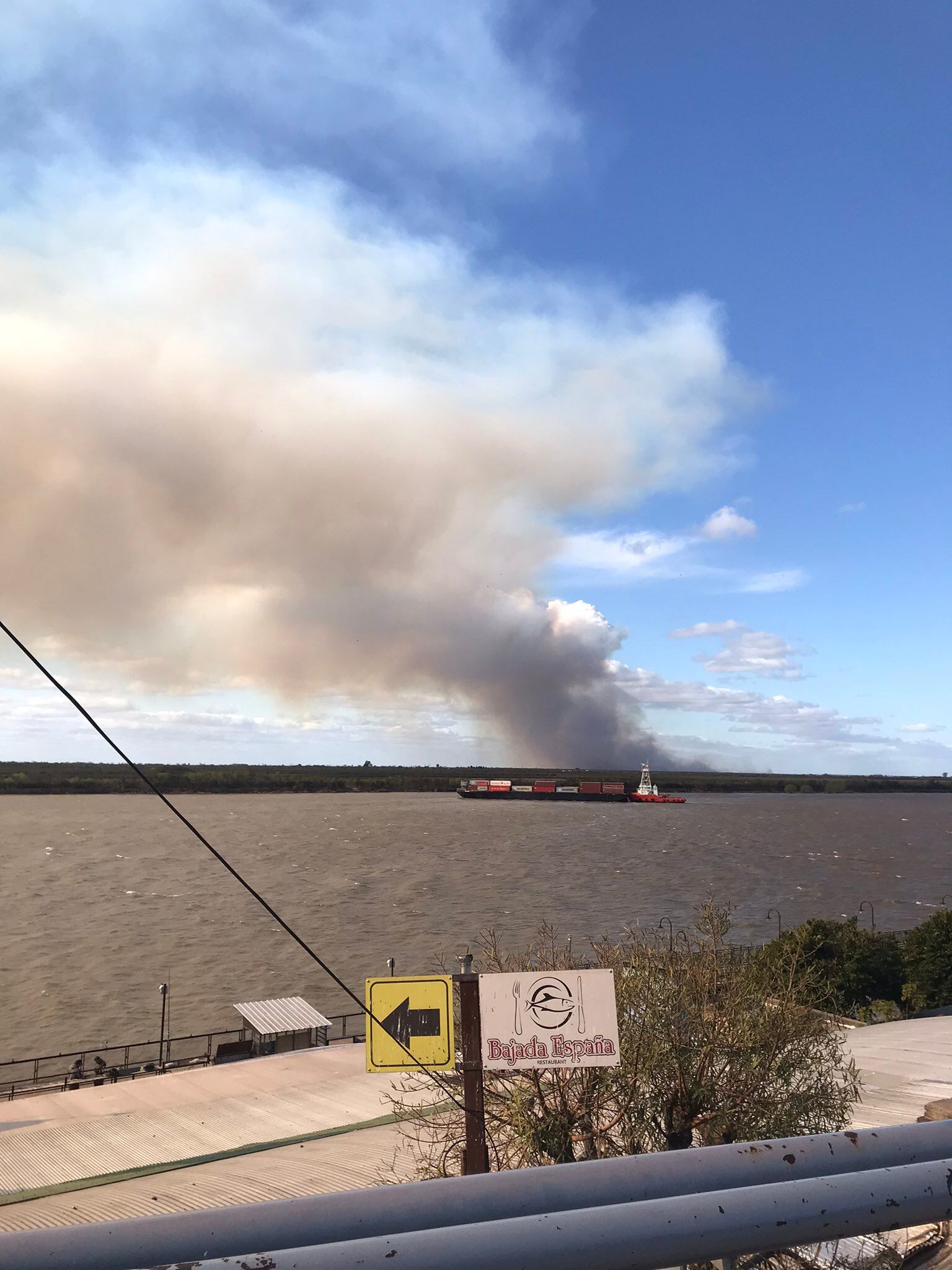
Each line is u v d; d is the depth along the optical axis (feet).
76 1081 158.10
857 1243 30.19
